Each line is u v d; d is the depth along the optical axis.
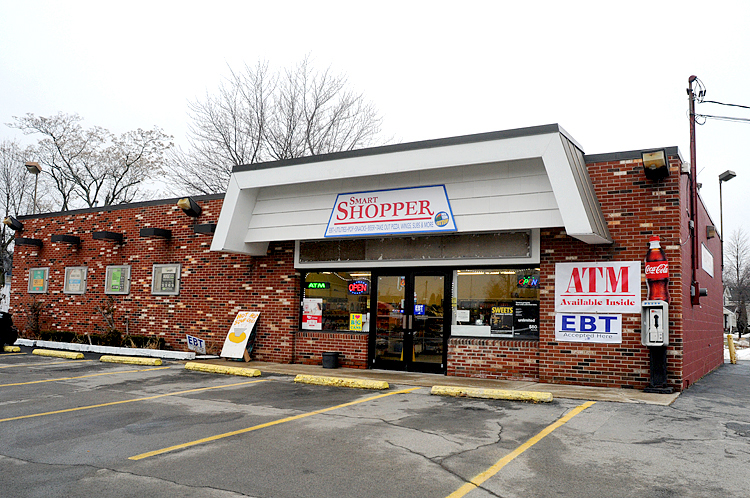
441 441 6.59
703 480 5.21
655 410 8.45
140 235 17.45
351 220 12.96
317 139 31.92
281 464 5.69
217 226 14.16
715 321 17.66
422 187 12.19
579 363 11.12
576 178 10.26
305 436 6.84
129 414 8.13
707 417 7.98
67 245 19.47
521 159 10.94
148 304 17.22
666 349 10.29
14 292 20.66
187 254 16.67
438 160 11.52
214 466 5.62
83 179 38.81
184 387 10.69
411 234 12.61
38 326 19.42
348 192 13.09
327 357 13.69
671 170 10.69
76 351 16.78
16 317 20.42
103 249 18.52
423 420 7.75
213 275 16.09
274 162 13.48
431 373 12.86
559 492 4.89
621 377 10.74
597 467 5.59
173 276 16.86
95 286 18.53
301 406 8.81
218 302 15.92
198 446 6.37
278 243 15.11
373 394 9.96
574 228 10.13
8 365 13.53
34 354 15.80
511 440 6.64
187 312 16.44
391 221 12.46
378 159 12.22
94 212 18.91
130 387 10.64
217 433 6.99
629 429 7.21
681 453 6.10
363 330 13.97
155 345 16.41
